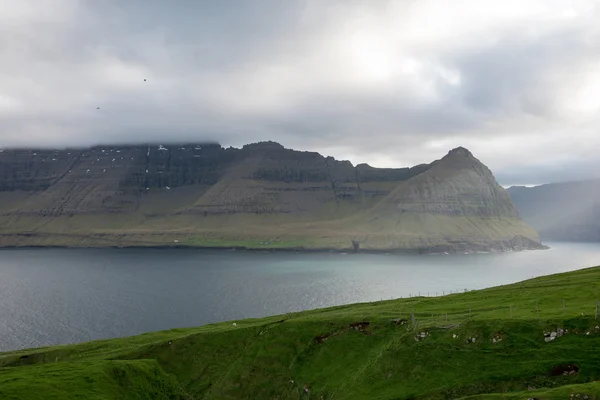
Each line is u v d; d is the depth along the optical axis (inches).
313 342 4596.5
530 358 3233.3
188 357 4788.4
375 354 4087.1
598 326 3287.4
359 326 4613.7
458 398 2970.0
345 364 4170.8
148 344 4997.5
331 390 3843.5
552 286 5167.3
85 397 3083.2
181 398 4067.4
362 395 3503.9
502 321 3590.1
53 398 2950.3
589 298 4151.1
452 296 5757.9
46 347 5762.8
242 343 4891.7
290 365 4414.4
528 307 4156.0
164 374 4173.2
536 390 2780.5
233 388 4360.2
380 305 6082.7
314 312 6382.9
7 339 7436.0
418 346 3732.8
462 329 3686.0
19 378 3240.7
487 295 5275.6
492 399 2751.0
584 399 2534.5
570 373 3021.7
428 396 3230.8
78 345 5551.2
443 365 3464.6
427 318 4402.1
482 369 3284.9
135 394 3567.9
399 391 3393.2
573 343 3233.3
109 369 3631.9
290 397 4084.6
